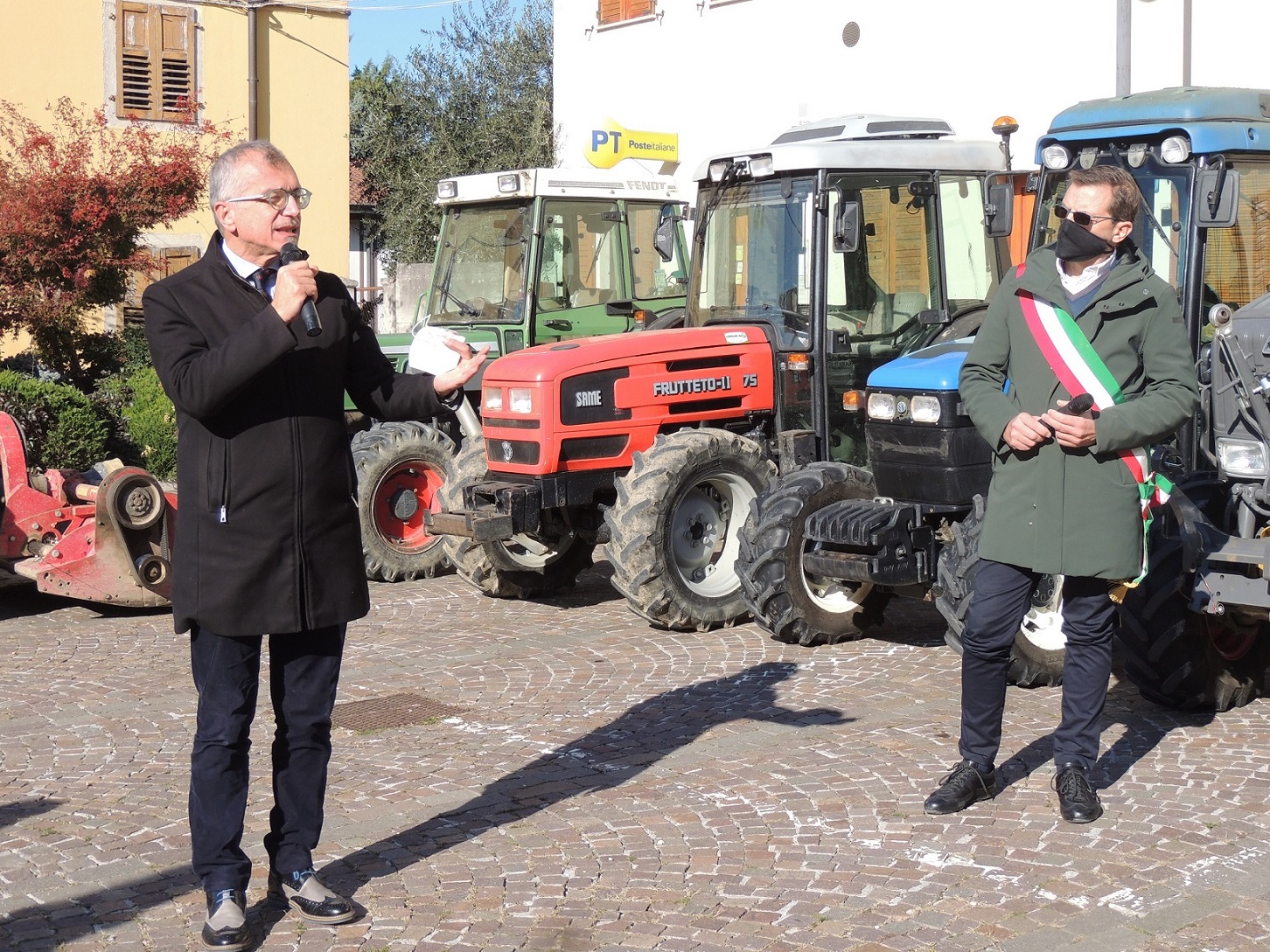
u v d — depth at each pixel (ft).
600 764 16.78
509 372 24.36
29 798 15.94
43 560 25.18
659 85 54.90
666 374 24.76
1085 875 13.05
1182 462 19.45
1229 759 16.44
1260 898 12.50
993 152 25.63
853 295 24.38
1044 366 13.85
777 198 24.64
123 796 15.99
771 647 22.80
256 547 11.50
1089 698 14.48
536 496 23.97
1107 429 13.37
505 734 18.13
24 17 57.82
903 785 15.67
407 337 32.91
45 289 41.65
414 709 19.47
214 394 10.90
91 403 36.52
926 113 43.96
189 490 11.60
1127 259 13.94
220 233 11.87
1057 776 14.69
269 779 16.39
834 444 24.56
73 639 24.26
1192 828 14.20
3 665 22.34
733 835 14.33
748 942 11.84
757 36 50.26
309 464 11.69
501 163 82.28
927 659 21.70
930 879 13.04
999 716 14.96
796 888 12.93
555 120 60.34
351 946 11.89
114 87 60.08
